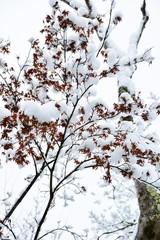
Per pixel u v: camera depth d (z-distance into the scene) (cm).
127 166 303
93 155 313
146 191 344
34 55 351
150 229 310
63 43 349
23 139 293
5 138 302
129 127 322
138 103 317
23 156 316
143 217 328
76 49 348
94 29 359
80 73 319
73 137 335
